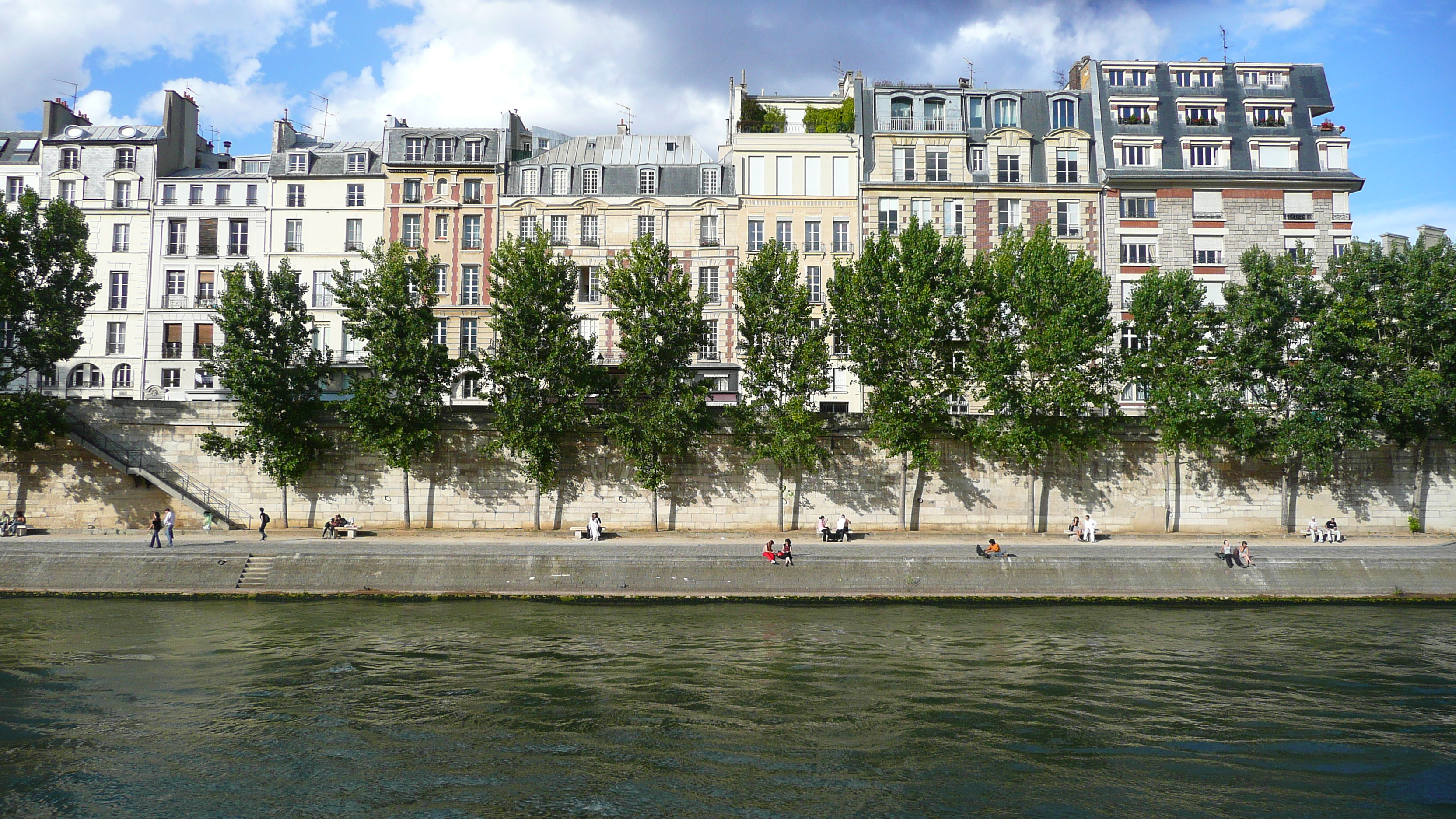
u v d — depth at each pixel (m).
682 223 54.53
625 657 26.38
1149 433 45.19
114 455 43.16
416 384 42.34
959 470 45.34
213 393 53.00
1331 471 45.19
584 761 18.91
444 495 44.41
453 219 54.97
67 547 36.22
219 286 56.12
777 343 43.31
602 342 53.62
